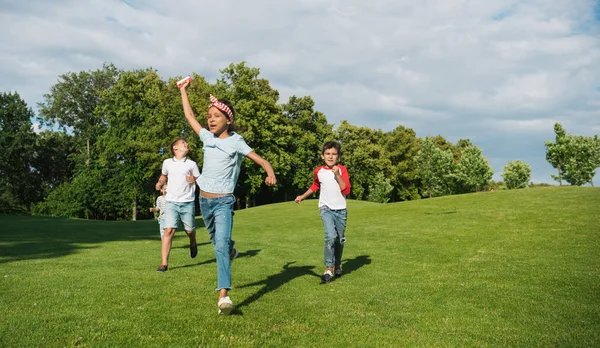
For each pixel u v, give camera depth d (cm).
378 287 593
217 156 477
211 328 383
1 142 4944
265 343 352
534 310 468
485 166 5728
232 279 634
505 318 440
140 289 527
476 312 462
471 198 2180
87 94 5484
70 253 909
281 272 711
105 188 4750
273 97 4584
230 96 4056
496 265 755
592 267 708
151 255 897
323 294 547
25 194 5491
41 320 385
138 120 4669
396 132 6619
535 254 852
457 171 5834
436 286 596
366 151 5750
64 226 1939
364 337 374
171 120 4353
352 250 991
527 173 5716
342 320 425
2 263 739
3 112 5094
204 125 4038
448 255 887
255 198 5247
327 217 662
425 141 6325
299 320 423
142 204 5075
